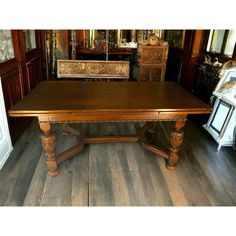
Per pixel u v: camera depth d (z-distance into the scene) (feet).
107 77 11.23
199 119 11.18
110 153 8.00
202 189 6.47
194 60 13.30
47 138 6.09
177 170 7.24
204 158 7.91
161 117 6.16
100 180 6.66
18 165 7.11
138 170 7.17
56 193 6.11
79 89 7.33
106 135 9.20
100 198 5.99
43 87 7.43
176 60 16.03
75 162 7.43
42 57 13.24
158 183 6.64
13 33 8.62
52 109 5.56
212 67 10.71
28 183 6.41
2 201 5.77
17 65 8.93
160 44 12.33
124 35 18.66
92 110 5.62
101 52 17.06
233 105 7.87
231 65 9.18
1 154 7.06
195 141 9.01
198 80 12.24
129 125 10.22
